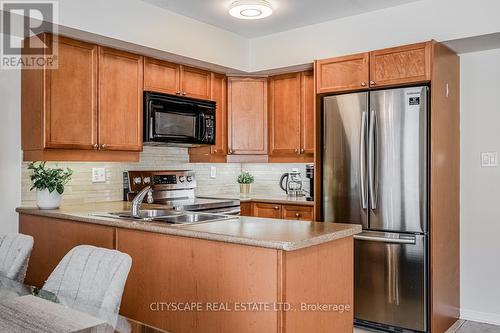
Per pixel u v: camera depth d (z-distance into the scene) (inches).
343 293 90.6
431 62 122.6
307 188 180.9
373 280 131.0
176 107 148.9
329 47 151.7
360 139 133.4
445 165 131.3
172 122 147.6
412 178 124.6
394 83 128.8
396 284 126.8
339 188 138.6
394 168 127.3
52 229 118.4
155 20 135.6
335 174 139.6
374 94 131.3
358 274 133.8
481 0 122.2
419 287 123.1
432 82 122.6
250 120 173.5
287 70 166.6
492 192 138.3
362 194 133.0
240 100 173.3
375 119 130.9
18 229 128.0
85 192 141.6
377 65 132.1
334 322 87.7
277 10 140.8
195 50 148.6
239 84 173.6
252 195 183.5
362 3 134.6
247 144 173.2
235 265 80.7
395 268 126.9
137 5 130.5
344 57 138.9
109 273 64.2
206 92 164.1
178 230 88.4
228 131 172.1
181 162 173.9
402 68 127.4
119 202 146.6
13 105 125.6
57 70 120.0
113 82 132.6
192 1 132.3
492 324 137.6
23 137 125.7
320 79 144.3
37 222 122.6
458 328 134.3
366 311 132.6
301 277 78.7
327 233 82.7
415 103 124.2
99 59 129.2
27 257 79.1
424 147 123.0
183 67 154.7
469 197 142.2
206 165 184.2
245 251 79.3
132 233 98.6
